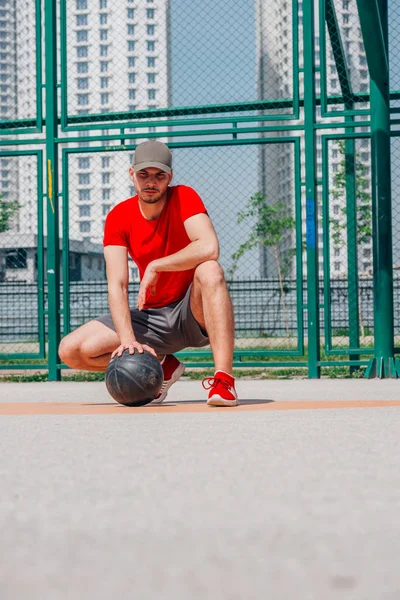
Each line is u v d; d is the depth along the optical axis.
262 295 9.05
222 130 6.22
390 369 6.04
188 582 0.79
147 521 1.14
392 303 6.07
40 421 2.84
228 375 3.36
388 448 1.95
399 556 0.91
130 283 8.69
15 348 9.49
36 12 6.46
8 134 6.46
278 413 3.02
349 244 6.30
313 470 1.60
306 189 6.12
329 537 1.02
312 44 6.15
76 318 9.30
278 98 6.33
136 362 3.29
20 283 9.25
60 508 1.25
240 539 1.01
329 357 7.61
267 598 0.72
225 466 1.67
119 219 3.49
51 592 0.76
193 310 3.45
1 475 1.60
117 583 0.79
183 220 3.42
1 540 1.03
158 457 1.83
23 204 11.61
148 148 3.36
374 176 6.03
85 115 6.42
